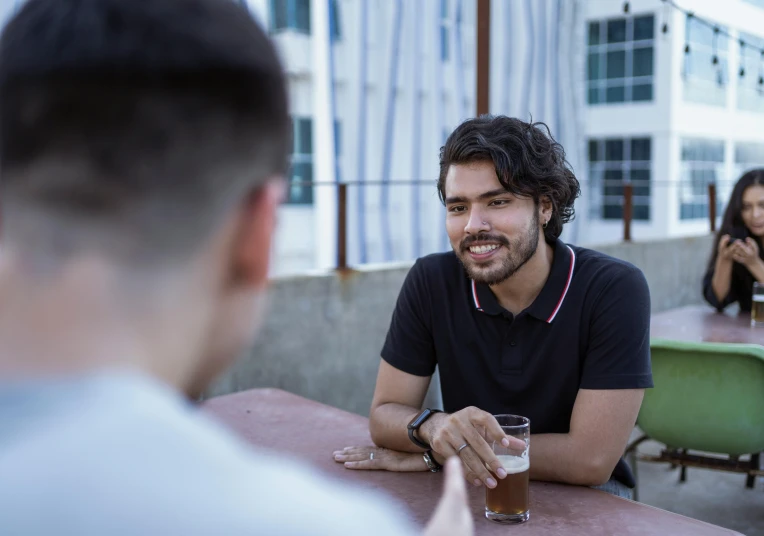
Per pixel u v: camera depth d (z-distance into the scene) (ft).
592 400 4.37
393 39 14.26
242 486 1.01
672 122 36.63
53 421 0.98
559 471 4.22
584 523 3.55
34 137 1.05
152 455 0.98
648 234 38.55
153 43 1.05
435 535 1.33
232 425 5.28
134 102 1.04
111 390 1.02
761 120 43.29
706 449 7.11
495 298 4.86
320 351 9.53
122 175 1.05
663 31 17.72
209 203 1.12
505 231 4.50
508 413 4.82
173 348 1.13
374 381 10.19
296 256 16.05
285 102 1.23
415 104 14.79
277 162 1.22
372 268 10.18
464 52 15.57
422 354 5.11
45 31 1.05
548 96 18.08
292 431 5.15
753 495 8.86
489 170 4.45
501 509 3.57
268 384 9.02
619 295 4.52
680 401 7.00
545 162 4.53
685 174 38.50
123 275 1.07
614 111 38.45
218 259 1.19
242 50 1.12
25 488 0.92
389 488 4.06
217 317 1.24
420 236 15.20
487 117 4.74
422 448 4.36
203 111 1.08
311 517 1.01
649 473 9.63
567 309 4.61
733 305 11.63
